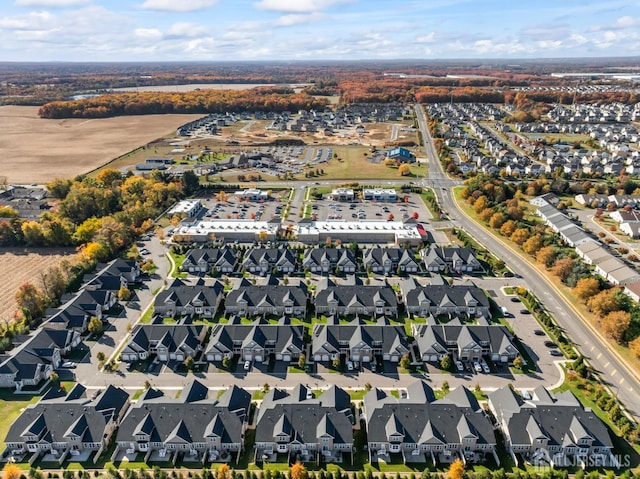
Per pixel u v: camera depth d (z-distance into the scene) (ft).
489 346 353.31
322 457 270.46
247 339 355.15
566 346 362.33
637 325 366.63
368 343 353.10
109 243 519.19
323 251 502.38
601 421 274.16
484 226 612.29
